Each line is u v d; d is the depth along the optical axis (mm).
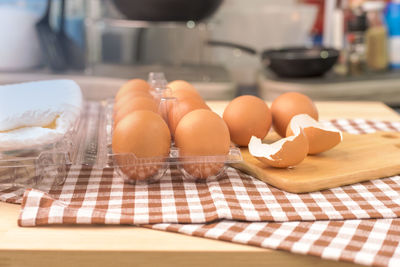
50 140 544
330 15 1476
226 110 637
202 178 560
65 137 561
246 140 631
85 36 1324
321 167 583
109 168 604
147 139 542
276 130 664
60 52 1293
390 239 464
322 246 450
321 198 536
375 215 500
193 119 555
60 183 561
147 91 704
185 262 458
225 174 584
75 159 553
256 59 1578
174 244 463
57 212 492
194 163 548
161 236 476
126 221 487
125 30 1578
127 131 542
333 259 439
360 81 1215
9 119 543
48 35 1274
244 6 1617
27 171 579
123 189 551
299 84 1178
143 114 551
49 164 542
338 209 511
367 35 1325
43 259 458
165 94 638
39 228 487
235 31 1556
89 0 1459
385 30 1328
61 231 482
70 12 1321
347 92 1194
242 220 495
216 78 1268
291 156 561
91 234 478
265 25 1542
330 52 1264
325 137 600
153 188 554
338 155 621
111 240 469
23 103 570
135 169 546
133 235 477
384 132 702
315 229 480
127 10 1207
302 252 445
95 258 458
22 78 1205
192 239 471
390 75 1278
